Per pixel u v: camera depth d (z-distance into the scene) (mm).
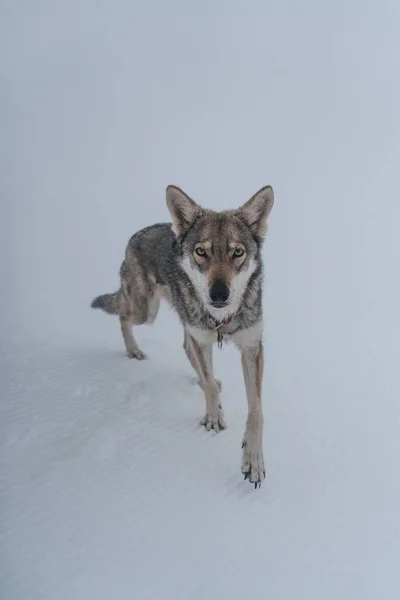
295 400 1591
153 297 1758
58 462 1294
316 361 1870
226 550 1121
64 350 1844
